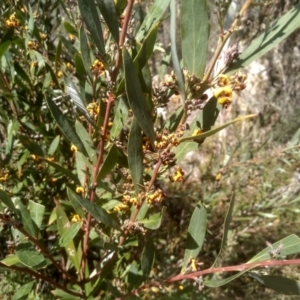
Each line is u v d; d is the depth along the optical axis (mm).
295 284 287
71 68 535
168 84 281
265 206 667
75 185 486
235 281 645
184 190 685
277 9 692
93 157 346
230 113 932
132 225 321
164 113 582
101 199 384
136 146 294
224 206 712
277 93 1036
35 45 472
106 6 264
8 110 533
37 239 323
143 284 362
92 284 391
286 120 898
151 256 350
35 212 333
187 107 269
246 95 983
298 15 266
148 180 364
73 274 505
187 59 271
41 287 518
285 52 1062
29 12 457
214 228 676
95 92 341
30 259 308
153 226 310
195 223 326
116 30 273
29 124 505
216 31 916
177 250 666
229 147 712
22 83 481
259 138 841
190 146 307
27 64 501
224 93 252
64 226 371
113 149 304
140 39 328
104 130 319
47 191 516
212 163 774
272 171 695
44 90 481
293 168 781
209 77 270
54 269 511
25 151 502
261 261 288
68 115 539
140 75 294
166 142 280
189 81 266
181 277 317
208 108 298
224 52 293
